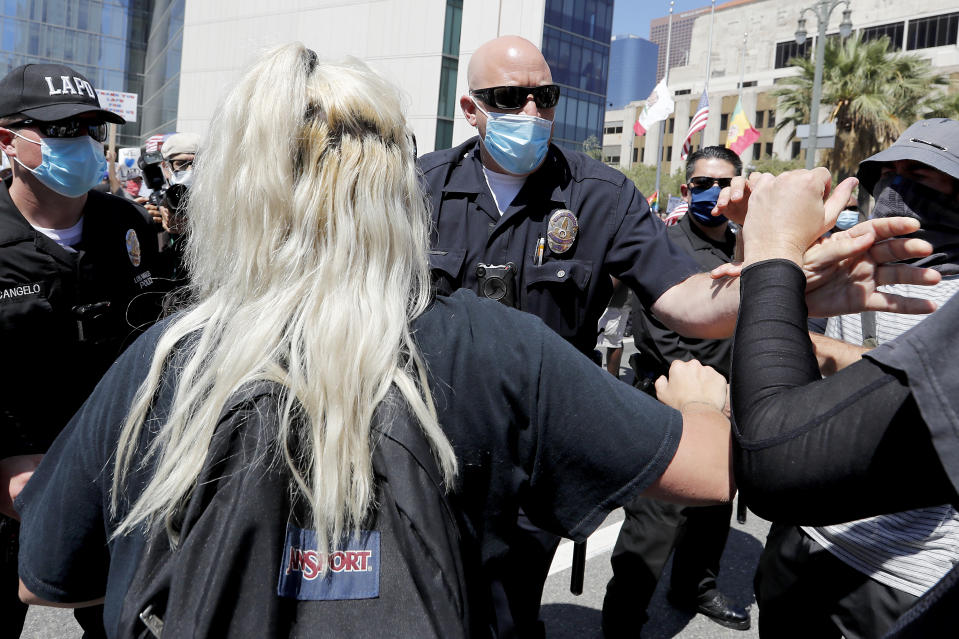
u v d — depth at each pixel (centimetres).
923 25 5894
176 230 242
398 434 84
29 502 101
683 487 95
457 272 215
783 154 6012
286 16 3341
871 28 6228
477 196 219
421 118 2922
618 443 94
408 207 97
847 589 174
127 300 238
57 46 4778
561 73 3316
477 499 94
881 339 186
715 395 113
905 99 2770
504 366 93
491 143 212
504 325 96
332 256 88
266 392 83
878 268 110
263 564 77
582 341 223
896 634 82
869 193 209
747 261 101
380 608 78
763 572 202
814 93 1739
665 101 1482
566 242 210
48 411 215
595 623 298
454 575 81
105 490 92
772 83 7181
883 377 77
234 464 81
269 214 88
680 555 310
